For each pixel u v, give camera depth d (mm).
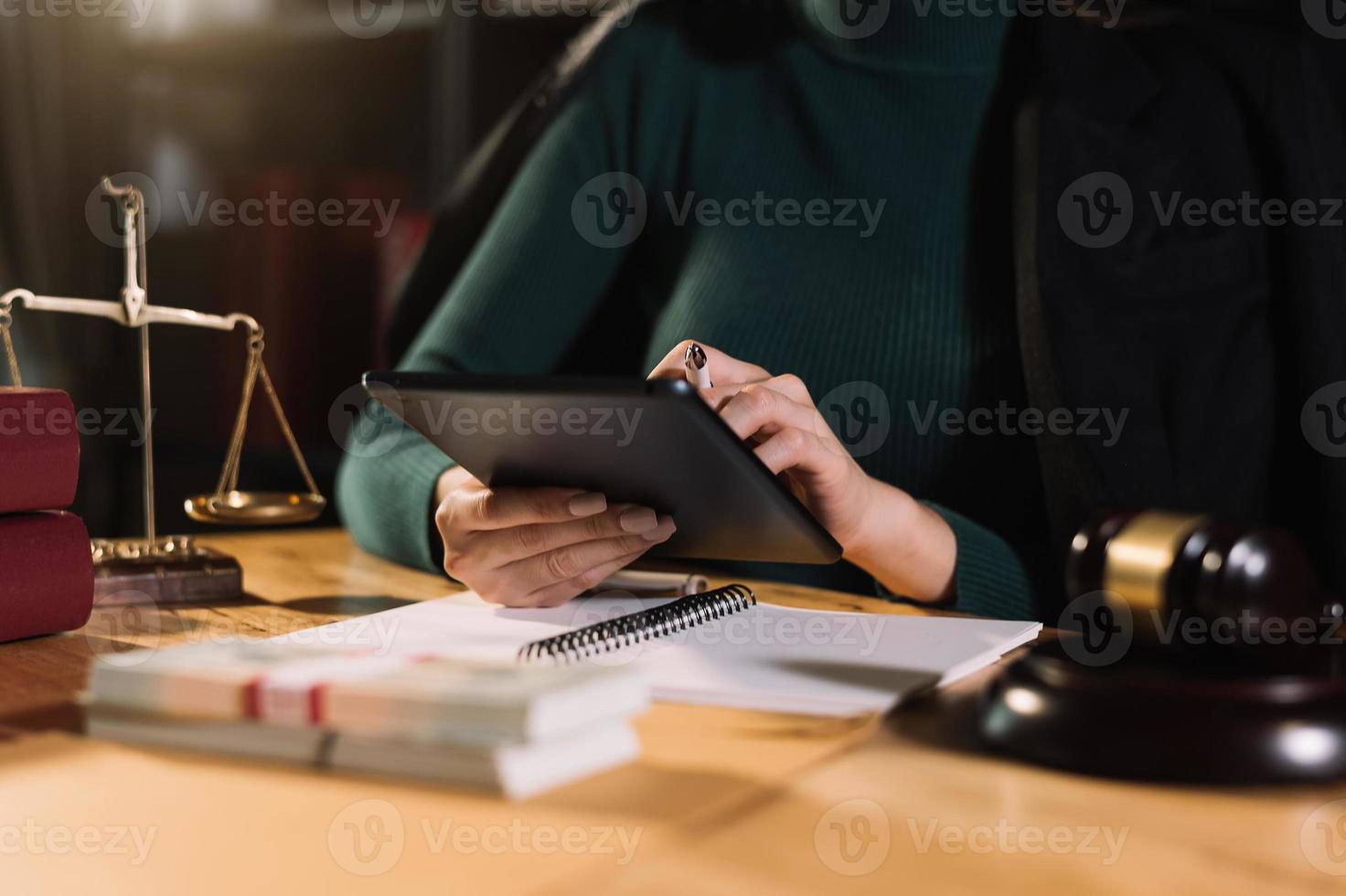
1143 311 1157
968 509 1255
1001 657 687
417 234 2236
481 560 812
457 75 2246
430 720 452
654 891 357
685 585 854
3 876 367
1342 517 1133
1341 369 1157
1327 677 472
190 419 2361
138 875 368
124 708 508
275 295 2236
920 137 1326
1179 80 1269
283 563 1100
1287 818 423
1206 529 481
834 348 1277
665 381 574
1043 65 1236
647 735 527
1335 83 1287
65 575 752
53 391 767
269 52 2381
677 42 1441
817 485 860
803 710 565
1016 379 1247
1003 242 1294
